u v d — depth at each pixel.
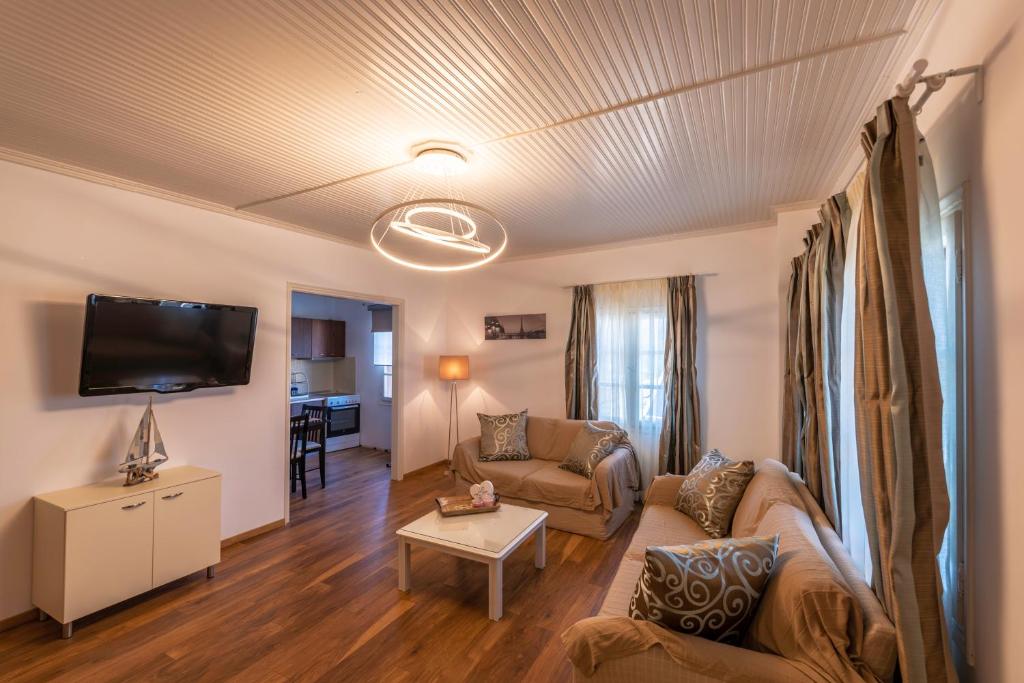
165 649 2.18
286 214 3.56
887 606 1.25
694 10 1.43
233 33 1.51
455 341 5.68
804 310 2.67
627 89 1.86
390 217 3.62
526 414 4.57
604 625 1.47
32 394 2.48
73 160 2.53
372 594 2.68
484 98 1.93
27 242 2.47
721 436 4.01
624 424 4.43
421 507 4.17
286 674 2.01
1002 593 1.06
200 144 2.34
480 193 3.12
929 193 1.25
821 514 2.16
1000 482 1.07
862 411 1.34
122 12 1.40
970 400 1.19
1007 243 1.03
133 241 2.89
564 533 3.56
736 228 3.95
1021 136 0.96
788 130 2.21
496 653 2.15
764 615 1.43
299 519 3.89
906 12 1.43
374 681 1.97
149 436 2.76
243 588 2.74
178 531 2.70
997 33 1.06
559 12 1.43
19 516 2.41
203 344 3.07
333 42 1.56
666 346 4.14
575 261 4.84
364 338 6.80
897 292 1.15
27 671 2.03
